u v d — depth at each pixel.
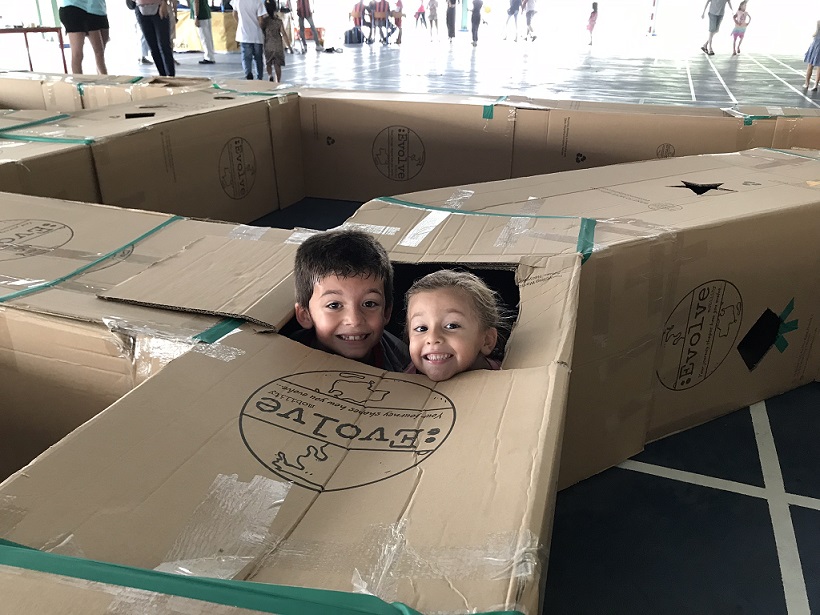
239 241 1.22
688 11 19.12
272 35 6.26
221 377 0.78
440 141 2.76
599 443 1.42
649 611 1.15
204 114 2.36
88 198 1.90
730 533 1.32
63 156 1.79
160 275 1.07
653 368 1.42
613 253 1.20
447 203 1.45
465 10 19.80
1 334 0.99
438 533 0.55
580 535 1.31
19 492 0.56
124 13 13.05
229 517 0.57
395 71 9.48
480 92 7.45
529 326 0.95
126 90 3.01
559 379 0.78
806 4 16.88
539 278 1.08
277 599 0.46
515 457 0.64
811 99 7.57
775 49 16.83
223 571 0.51
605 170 1.75
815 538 1.31
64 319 0.93
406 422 0.73
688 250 1.32
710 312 1.45
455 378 0.83
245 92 2.95
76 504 0.56
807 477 1.47
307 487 0.62
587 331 1.24
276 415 0.73
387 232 1.29
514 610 0.46
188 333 0.88
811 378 1.79
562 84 8.41
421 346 0.90
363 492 0.61
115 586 0.47
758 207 1.44
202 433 0.68
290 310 0.97
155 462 0.62
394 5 15.95
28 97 3.23
